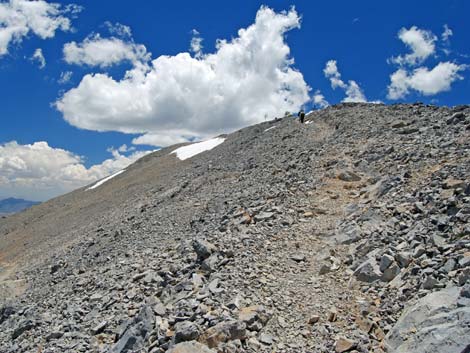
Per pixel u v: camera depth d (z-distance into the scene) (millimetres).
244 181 34750
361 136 34031
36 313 21781
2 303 30672
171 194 44125
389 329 11820
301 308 13625
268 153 42906
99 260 29750
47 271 36156
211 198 33969
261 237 19703
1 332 21375
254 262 17109
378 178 23969
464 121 27422
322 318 12969
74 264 33125
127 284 19312
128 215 44969
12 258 55125
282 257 17594
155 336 13047
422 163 23000
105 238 37156
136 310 16141
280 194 25688
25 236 68562
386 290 13828
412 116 35719
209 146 85250
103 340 14812
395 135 30766
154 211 38781
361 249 16812
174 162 82562
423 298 11617
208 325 12625
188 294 15594
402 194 20312
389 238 16719
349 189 24359
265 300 14078
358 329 12195
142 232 32031
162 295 16781
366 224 18922
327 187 25203
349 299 13906
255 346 11766
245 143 57844
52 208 88938
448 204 16703
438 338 9641
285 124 58500
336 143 34656
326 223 20609
